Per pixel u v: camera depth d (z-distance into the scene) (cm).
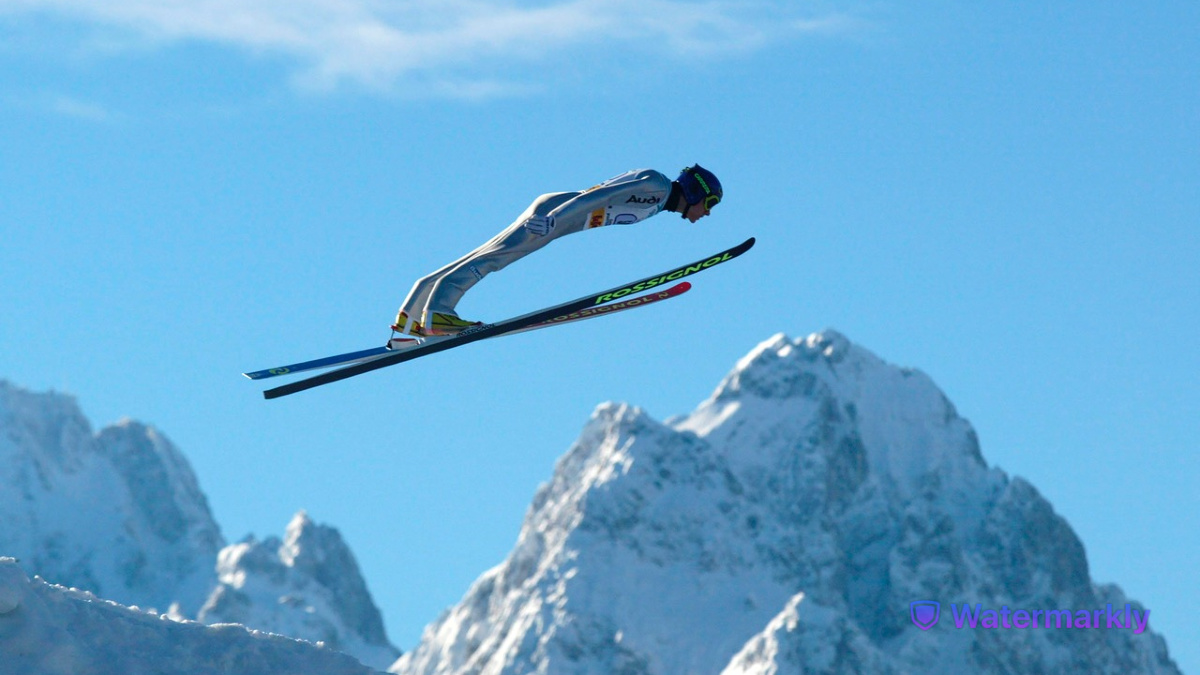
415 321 2244
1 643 1998
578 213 2275
